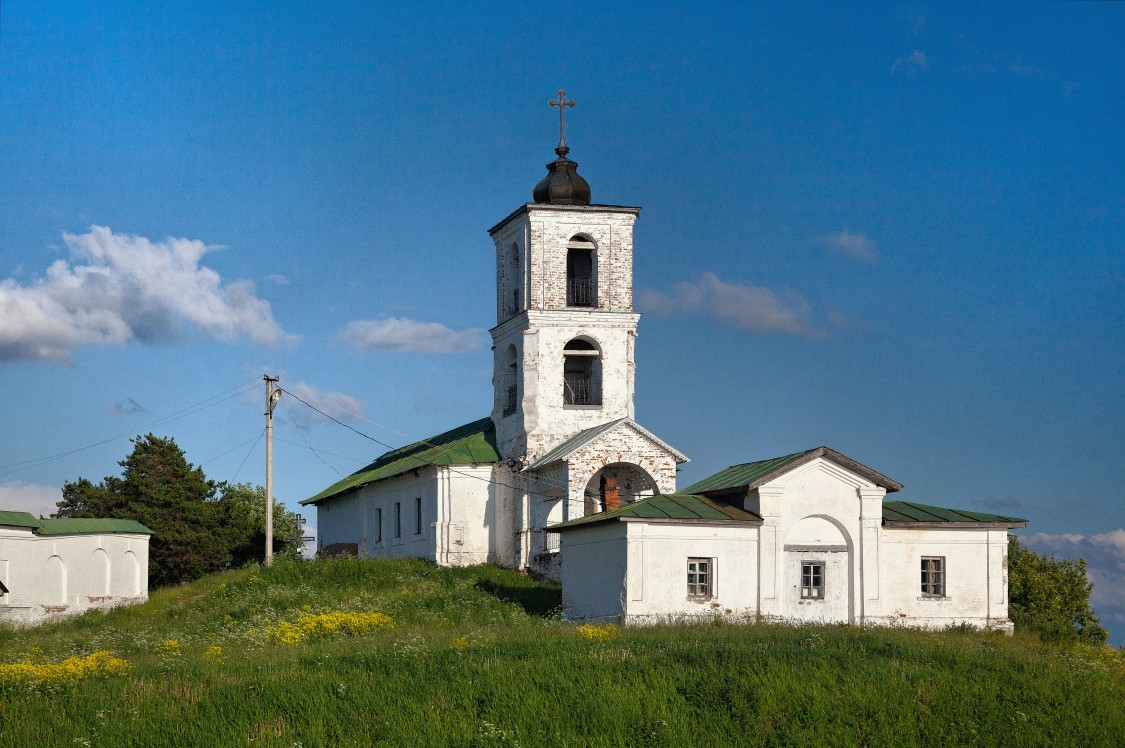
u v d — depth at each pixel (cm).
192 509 7806
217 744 3050
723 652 3722
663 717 3266
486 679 3444
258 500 9325
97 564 6325
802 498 5103
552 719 3238
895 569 5184
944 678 3606
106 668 3603
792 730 3278
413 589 5959
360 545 7725
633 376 6500
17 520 6041
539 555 6103
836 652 3772
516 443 6462
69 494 8425
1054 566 7175
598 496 6247
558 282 6444
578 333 6450
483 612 5369
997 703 3506
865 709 3388
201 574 7788
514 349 6681
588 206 6475
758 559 5019
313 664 3659
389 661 3631
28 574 6066
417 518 6894
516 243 6600
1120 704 3591
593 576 5109
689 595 4934
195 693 3356
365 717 3228
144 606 6100
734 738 3228
